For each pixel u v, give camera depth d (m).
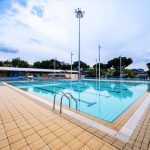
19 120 3.54
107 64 46.34
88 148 2.30
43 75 30.39
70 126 3.18
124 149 2.24
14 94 7.41
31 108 4.64
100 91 12.05
